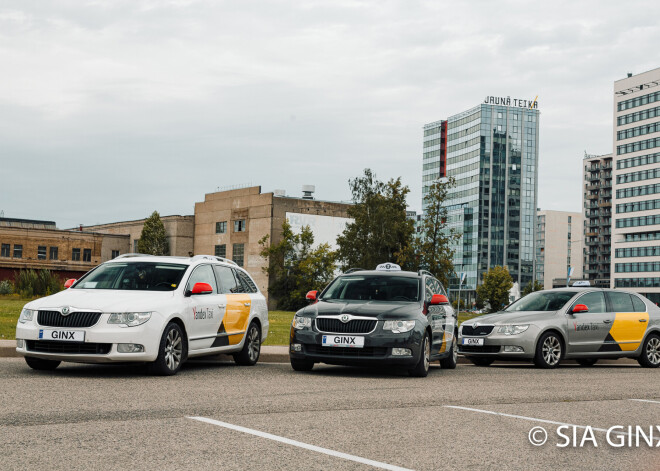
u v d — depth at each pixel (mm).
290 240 96562
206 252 110625
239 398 8758
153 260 12477
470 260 156875
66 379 10164
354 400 8961
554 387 11211
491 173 157375
